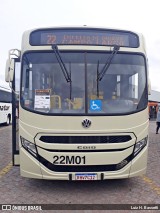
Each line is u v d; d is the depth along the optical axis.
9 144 13.24
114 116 5.63
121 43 6.05
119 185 6.55
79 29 6.00
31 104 5.71
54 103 5.69
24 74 5.85
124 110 5.72
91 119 5.57
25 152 5.65
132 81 5.91
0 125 26.97
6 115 26.28
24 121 5.68
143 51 6.13
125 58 5.98
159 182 6.85
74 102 5.68
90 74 5.80
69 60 5.84
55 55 5.86
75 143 5.54
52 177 5.53
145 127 5.85
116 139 5.65
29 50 5.90
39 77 5.81
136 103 5.84
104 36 6.03
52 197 5.70
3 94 25.20
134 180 6.99
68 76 5.77
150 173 7.75
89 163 5.53
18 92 6.11
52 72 5.80
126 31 6.13
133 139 5.71
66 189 6.23
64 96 5.70
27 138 5.64
